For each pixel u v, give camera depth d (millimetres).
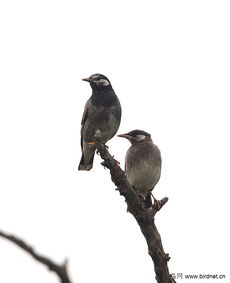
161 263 8125
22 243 3592
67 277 3670
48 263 3639
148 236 8344
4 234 3566
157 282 8164
